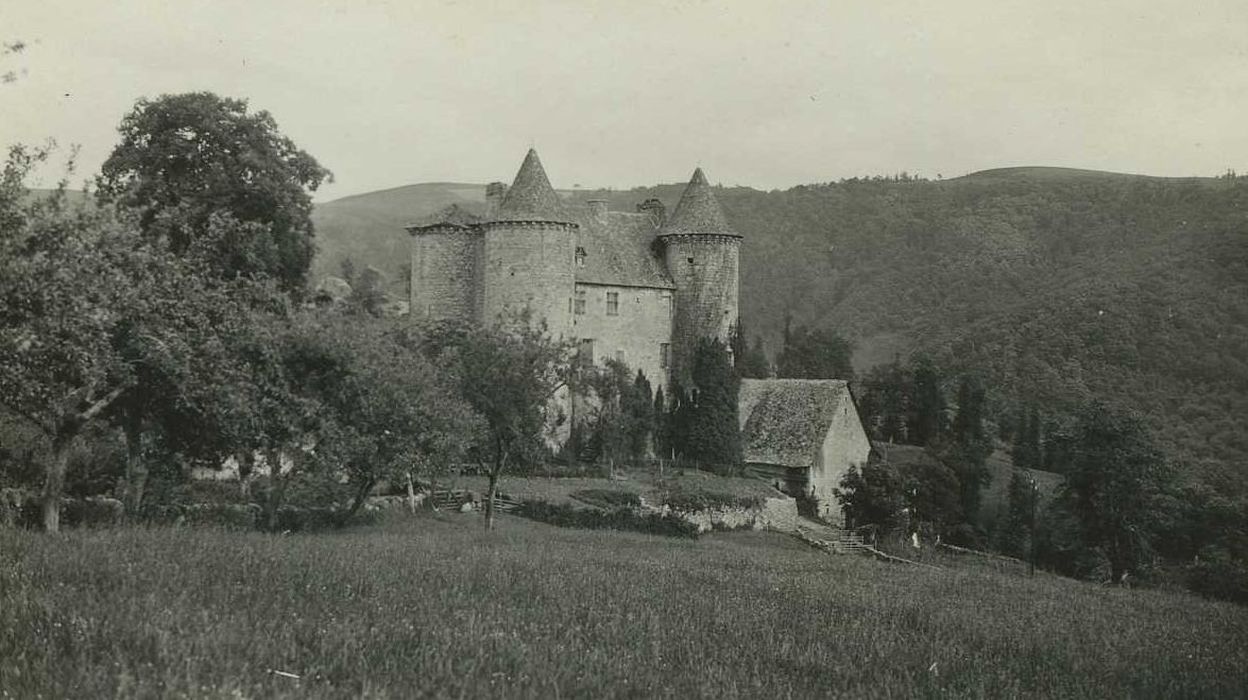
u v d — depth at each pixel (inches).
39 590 410.0
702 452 2564.0
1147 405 3956.7
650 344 2691.9
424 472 1200.8
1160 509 2504.9
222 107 1852.9
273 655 345.4
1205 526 2706.7
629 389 2476.6
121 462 1277.1
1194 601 1328.7
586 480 2191.2
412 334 1669.5
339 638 376.8
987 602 909.2
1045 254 6899.6
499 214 2418.8
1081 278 5925.2
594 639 470.0
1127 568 2375.7
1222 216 6215.6
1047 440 3757.4
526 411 1427.2
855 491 2317.9
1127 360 4284.0
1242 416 3693.4
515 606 538.9
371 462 1131.3
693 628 533.3
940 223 7755.9
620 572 799.7
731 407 2608.3
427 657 363.3
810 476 2522.1
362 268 6505.9
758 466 2615.7
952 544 2506.2
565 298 2427.4
